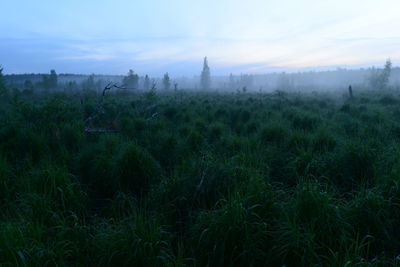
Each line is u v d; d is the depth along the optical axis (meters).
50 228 2.91
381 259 2.49
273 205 3.00
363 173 4.30
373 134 6.56
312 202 2.88
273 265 2.50
